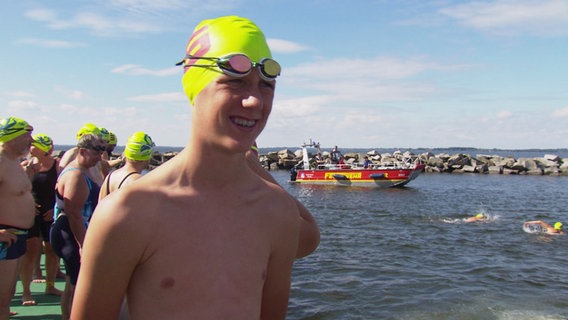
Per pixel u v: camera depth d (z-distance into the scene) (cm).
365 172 3678
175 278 151
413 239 1603
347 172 3741
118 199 148
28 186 475
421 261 1273
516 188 3756
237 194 168
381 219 2114
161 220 151
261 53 159
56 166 618
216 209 162
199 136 158
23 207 462
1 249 442
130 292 157
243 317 159
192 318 151
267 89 162
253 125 159
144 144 458
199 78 156
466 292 984
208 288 154
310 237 229
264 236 172
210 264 156
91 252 149
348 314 854
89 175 487
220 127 154
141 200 150
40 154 599
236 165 167
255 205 172
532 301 928
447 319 829
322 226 1902
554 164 5600
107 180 463
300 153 5931
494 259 1305
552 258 1323
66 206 442
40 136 599
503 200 2898
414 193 3338
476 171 5622
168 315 150
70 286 460
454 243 1536
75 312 156
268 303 190
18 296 621
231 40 155
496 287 1023
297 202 233
